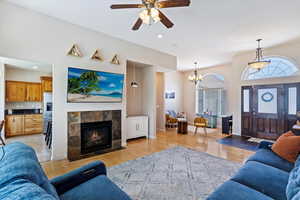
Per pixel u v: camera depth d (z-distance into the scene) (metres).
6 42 2.52
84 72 3.24
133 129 4.62
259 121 4.98
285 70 4.58
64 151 3.11
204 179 2.35
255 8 2.57
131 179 2.34
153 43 4.25
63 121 3.09
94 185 1.40
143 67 5.23
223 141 4.54
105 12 2.75
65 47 3.09
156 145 4.12
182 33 3.59
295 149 1.87
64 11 2.74
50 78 5.32
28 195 0.65
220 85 7.23
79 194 1.26
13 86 4.89
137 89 5.27
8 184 0.74
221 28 3.32
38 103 5.62
